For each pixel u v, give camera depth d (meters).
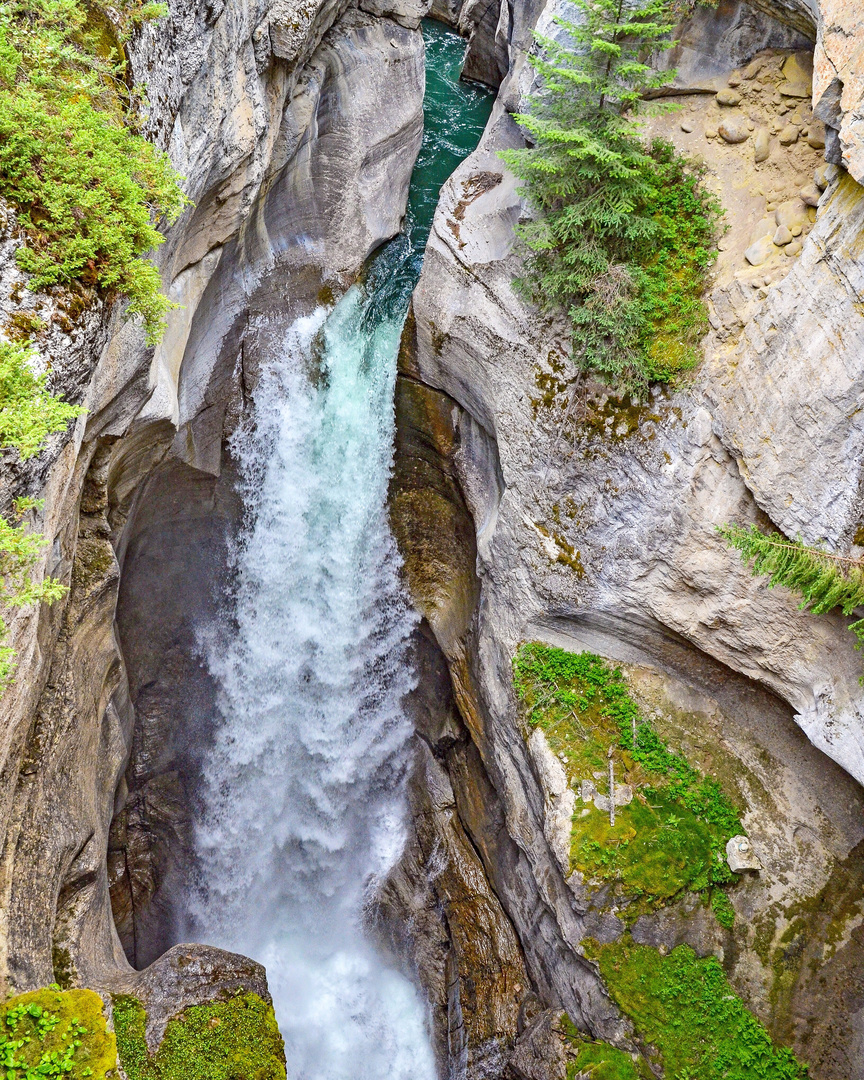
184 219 11.62
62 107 7.75
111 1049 7.78
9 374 6.61
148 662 14.71
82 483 9.94
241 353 15.68
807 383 9.38
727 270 11.34
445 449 15.69
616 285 11.54
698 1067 10.16
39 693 9.08
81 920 10.21
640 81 11.55
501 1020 13.09
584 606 12.60
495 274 13.78
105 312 8.30
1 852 8.23
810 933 10.47
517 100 15.04
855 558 8.97
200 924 15.83
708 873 11.12
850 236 8.91
